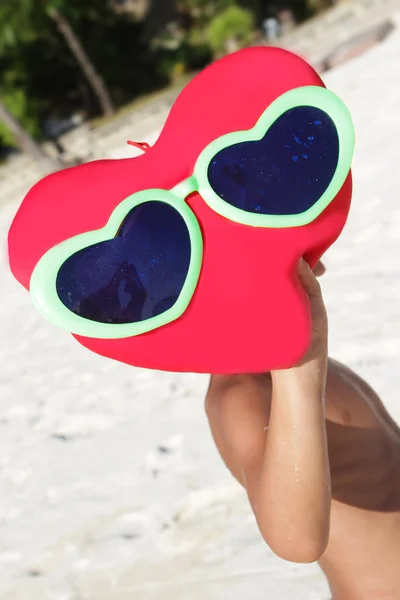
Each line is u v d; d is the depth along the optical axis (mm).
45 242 818
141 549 2467
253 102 867
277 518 950
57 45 17062
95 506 2793
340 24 14469
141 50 19047
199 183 808
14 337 5246
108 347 819
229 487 2557
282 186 820
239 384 1239
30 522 2891
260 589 2088
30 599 2479
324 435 929
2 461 3486
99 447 3197
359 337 2959
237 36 17516
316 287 888
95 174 859
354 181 4816
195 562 2312
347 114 833
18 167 13539
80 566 2521
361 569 1197
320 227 850
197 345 812
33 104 15125
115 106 17781
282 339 818
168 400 3311
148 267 783
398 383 2584
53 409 3764
